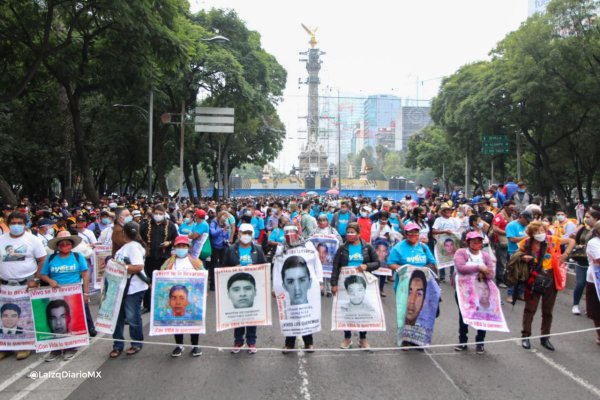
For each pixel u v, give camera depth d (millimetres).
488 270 7559
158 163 34344
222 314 7707
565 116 30266
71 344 7617
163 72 25156
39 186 47000
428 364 7160
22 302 7633
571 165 41906
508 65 29609
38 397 6078
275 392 6164
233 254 7969
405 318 7742
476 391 6176
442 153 63750
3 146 34031
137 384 6445
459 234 13094
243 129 47312
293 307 7613
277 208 16750
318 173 105125
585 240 9977
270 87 38938
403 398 5977
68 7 19438
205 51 30844
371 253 7902
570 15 26859
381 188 91312
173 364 7223
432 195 25953
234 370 6941
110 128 38281
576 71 27141
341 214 14141
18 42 20016
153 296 7570
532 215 10883
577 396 6027
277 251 7816
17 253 7660
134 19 18250
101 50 20656
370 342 8312
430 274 7699
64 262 7770
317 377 6660
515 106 31359
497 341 7664
